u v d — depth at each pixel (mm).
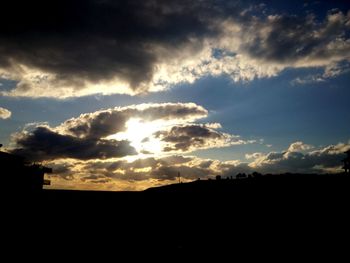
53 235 17531
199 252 15961
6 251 13977
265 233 19750
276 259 14703
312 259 14578
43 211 21109
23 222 18828
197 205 29125
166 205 27859
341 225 20000
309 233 19016
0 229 16938
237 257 15078
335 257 14805
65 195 24188
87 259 14117
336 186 29766
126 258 14609
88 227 19875
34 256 13859
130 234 19656
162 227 22094
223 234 20141
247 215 24891
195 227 22312
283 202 27172
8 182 22797
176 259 14680
